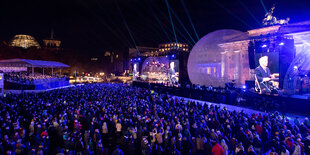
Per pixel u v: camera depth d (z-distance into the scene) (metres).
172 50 53.00
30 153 8.09
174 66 49.16
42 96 26.06
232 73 42.94
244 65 40.22
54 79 53.66
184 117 14.23
